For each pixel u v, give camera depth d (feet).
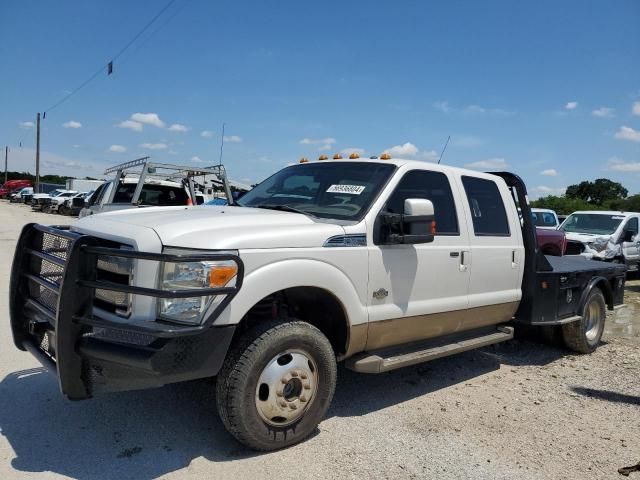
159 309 10.44
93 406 13.88
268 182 17.61
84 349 10.34
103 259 11.35
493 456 12.35
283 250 11.63
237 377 11.14
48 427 12.63
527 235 19.11
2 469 10.71
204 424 13.10
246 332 11.62
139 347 10.07
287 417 11.92
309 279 12.01
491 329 18.57
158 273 10.46
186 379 10.58
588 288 21.40
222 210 14.14
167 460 11.36
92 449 11.71
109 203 38.32
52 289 11.41
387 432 13.30
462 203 16.52
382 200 14.05
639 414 15.34
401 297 14.26
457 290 16.02
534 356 21.33
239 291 10.83
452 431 13.58
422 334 15.35
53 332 11.54
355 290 13.08
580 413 15.28
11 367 16.47
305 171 16.78
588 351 21.88
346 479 10.98
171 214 12.94
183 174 40.57
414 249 14.55
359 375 17.56
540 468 11.93
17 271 12.90
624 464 12.30
